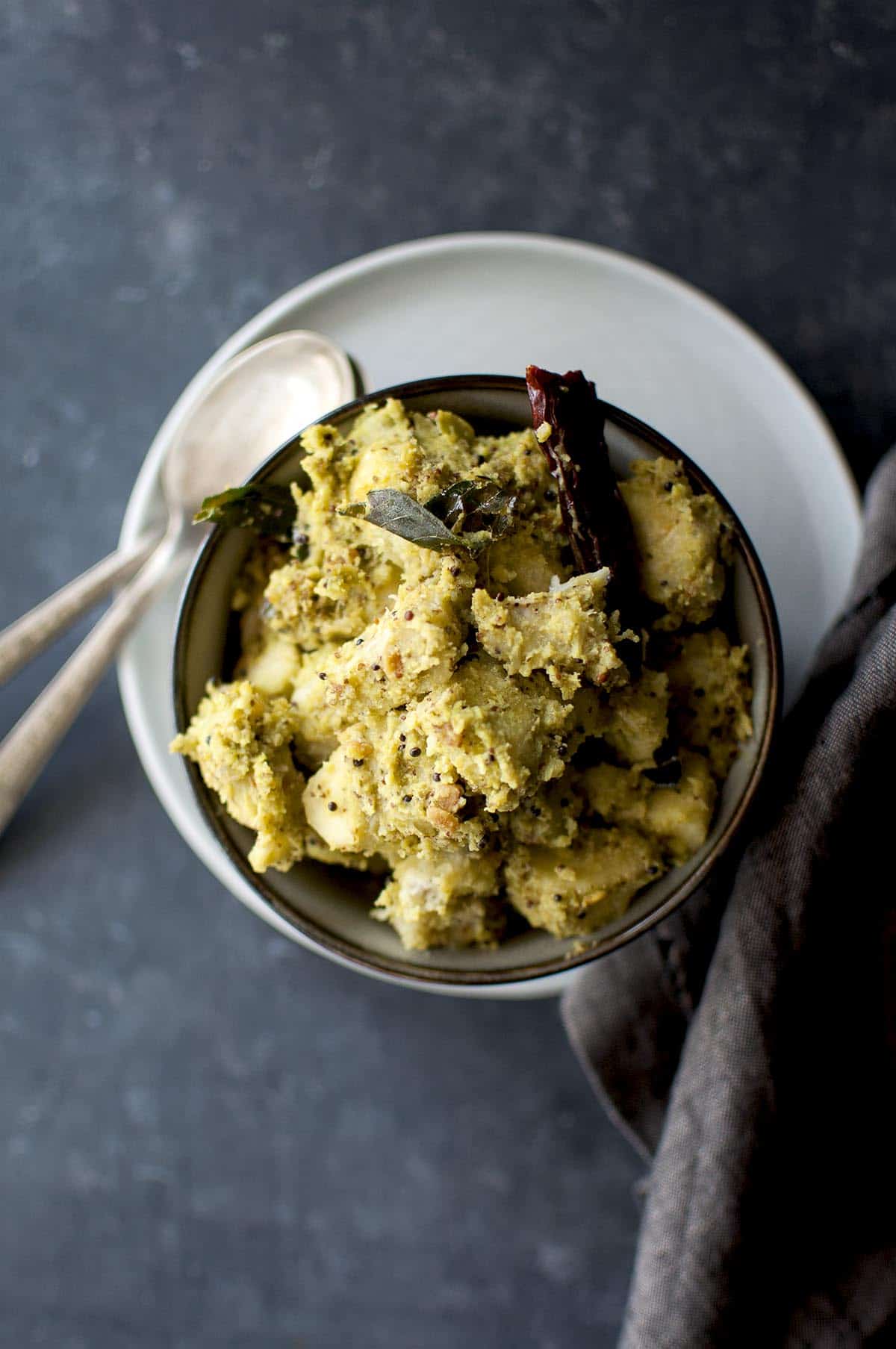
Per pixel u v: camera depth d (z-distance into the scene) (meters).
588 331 0.41
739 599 0.35
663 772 0.35
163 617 0.42
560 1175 0.49
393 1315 0.49
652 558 0.35
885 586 0.40
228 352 0.41
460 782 0.33
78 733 0.49
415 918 0.35
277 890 0.36
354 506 0.33
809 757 0.39
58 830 0.49
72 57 0.48
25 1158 0.50
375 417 0.35
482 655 0.33
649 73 0.47
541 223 0.47
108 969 0.49
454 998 0.49
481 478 0.33
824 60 0.46
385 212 0.47
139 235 0.48
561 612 0.33
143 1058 0.49
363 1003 0.49
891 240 0.46
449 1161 0.49
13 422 0.49
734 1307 0.41
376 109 0.47
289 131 0.48
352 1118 0.49
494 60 0.47
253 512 0.35
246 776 0.34
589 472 0.34
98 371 0.48
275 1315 0.49
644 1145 0.44
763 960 0.40
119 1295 0.49
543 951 0.36
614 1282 0.48
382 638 0.33
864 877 0.41
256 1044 0.49
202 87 0.48
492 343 0.41
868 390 0.46
